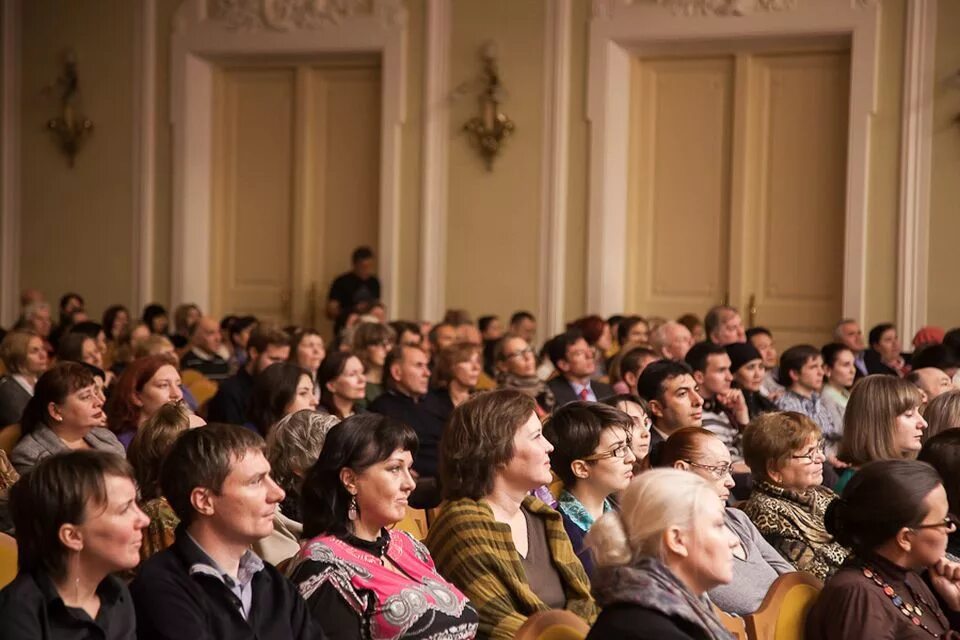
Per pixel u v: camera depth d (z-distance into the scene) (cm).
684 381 601
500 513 405
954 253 1118
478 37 1241
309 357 838
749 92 1198
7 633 282
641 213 1241
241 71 1353
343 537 363
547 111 1221
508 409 405
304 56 1315
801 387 806
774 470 479
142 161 1350
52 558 292
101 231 1370
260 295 1357
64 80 1363
